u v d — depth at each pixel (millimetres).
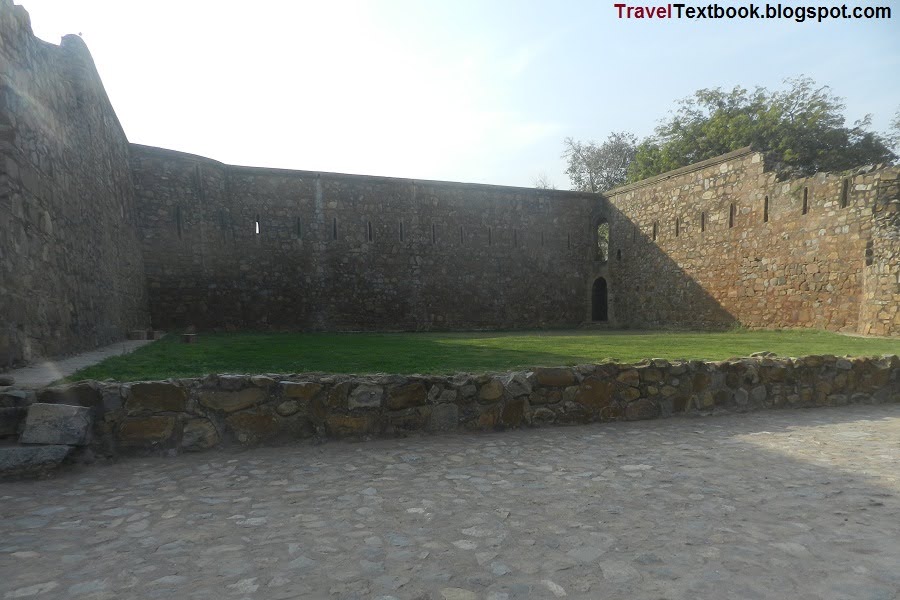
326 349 8312
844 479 3379
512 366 5645
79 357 6324
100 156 9227
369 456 3914
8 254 4867
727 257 16688
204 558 2244
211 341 10828
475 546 2363
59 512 2779
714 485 3248
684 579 2062
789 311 14594
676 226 18750
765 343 9555
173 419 3951
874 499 3004
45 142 6137
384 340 11391
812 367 6180
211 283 16188
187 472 3506
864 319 12312
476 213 21062
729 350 7930
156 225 14930
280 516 2729
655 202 19781
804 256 14156
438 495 3053
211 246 16203
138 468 3584
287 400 4238
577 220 22859
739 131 22656
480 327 20922
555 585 2012
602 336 12766
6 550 2314
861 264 12609
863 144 22328
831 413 5789
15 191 5094
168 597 1924
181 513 2770
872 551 2326
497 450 4105
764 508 2854
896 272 11500
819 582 2051
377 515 2742
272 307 17500
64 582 2035
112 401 3809
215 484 3254
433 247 20266
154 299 14898
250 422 4133
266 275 17453
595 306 22984
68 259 6805
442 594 1943
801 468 3631
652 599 1916
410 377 4570
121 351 7492
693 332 16062
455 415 4668
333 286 18531
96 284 8430
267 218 17578
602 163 36281
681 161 25422
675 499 2990
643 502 2939
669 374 5492
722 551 2316
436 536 2475
